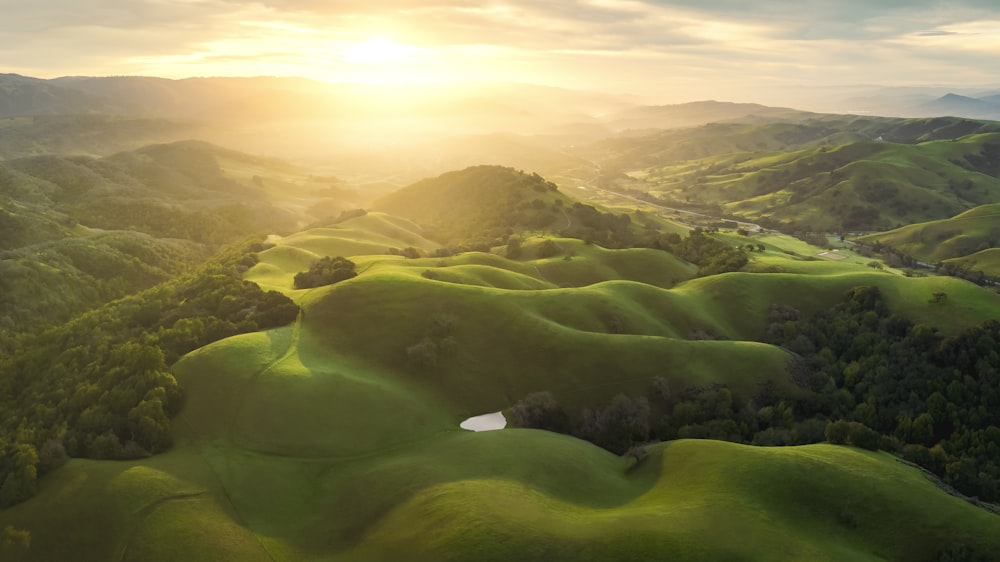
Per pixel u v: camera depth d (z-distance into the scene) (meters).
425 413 88.94
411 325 107.94
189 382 86.88
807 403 102.12
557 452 72.31
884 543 58.22
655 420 94.44
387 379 95.94
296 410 82.19
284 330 105.12
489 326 109.81
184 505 64.75
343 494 68.19
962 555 55.72
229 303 116.25
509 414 93.75
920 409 102.31
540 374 101.94
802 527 58.62
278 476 71.94
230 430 79.31
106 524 62.41
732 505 59.19
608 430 90.56
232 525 62.91
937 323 122.44
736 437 88.25
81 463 72.38
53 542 61.78
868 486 63.78
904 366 112.12
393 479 67.50
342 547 60.22
